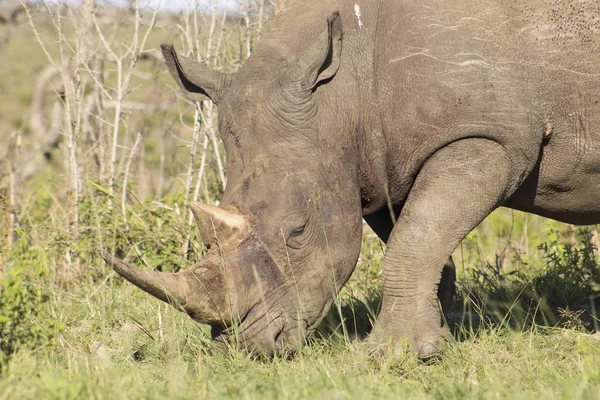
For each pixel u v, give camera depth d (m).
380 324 13.96
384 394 11.48
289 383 11.84
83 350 14.70
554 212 15.45
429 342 13.72
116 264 12.38
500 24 13.96
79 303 17.67
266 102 13.54
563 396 11.25
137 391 11.38
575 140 14.50
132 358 14.12
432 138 13.88
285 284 13.34
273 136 13.49
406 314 13.82
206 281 12.88
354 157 13.98
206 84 14.17
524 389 12.23
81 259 19.86
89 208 20.27
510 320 16.52
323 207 13.59
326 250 13.63
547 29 14.08
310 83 13.47
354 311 16.59
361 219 14.11
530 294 18.09
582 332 15.73
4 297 12.97
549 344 14.60
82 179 21.72
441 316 15.05
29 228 20.39
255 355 13.44
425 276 13.82
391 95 13.94
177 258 19.02
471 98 13.69
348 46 14.01
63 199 24.66
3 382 11.45
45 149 28.73
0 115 50.53
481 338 14.80
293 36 14.09
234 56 21.97
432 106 13.77
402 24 13.96
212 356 13.88
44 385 11.29
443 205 13.80
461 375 12.91
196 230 19.50
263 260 13.16
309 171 13.51
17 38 69.00
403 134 14.00
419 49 13.81
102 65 25.20
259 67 13.88
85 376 11.88
